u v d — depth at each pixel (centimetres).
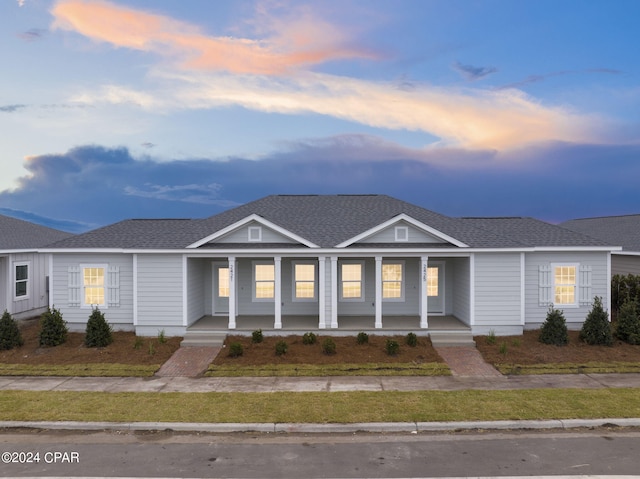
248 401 1258
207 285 2223
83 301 2038
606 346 1770
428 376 1503
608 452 962
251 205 2516
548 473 873
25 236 2527
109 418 1137
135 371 1553
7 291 2223
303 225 2203
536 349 1747
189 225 2278
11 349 1778
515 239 2067
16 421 1123
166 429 1097
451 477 860
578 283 2014
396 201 2555
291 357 1691
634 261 2528
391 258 2211
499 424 1092
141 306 1964
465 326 1975
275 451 980
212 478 864
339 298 2209
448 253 1944
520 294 1955
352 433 1077
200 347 1836
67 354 1723
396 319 2120
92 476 874
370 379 1473
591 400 1242
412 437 1052
